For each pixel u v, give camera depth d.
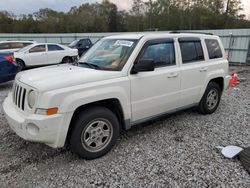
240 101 6.05
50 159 3.27
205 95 4.74
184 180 2.78
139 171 2.97
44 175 2.91
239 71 11.96
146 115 3.76
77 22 53.69
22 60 11.59
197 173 2.91
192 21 48.97
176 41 4.07
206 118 4.78
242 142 3.73
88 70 3.37
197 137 3.91
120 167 3.06
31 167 3.08
